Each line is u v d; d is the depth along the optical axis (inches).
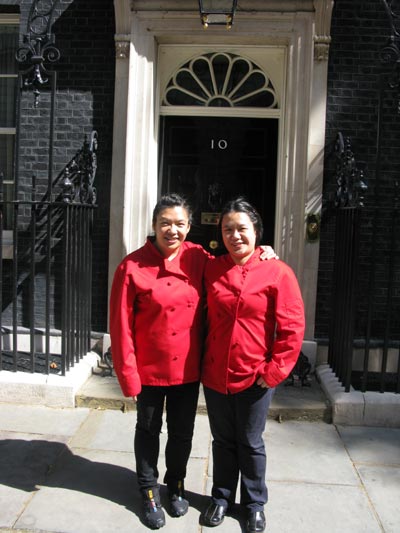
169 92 205.3
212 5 159.5
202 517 113.9
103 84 196.7
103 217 198.7
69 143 198.5
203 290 112.7
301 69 188.5
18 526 111.0
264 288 105.2
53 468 132.6
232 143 203.8
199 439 149.0
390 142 191.9
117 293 109.2
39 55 171.9
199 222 205.6
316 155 189.9
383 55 169.3
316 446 146.6
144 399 112.6
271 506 119.3
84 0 195.9
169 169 205.8
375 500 122.9
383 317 195.8
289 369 104.8
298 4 185.3
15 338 171.5
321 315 195.8
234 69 203.0
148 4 188.1
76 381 168.1
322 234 193.9
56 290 202.2
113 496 122.1
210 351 110.0
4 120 214.5
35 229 183.3
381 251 194.4
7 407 164.1
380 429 157.9
